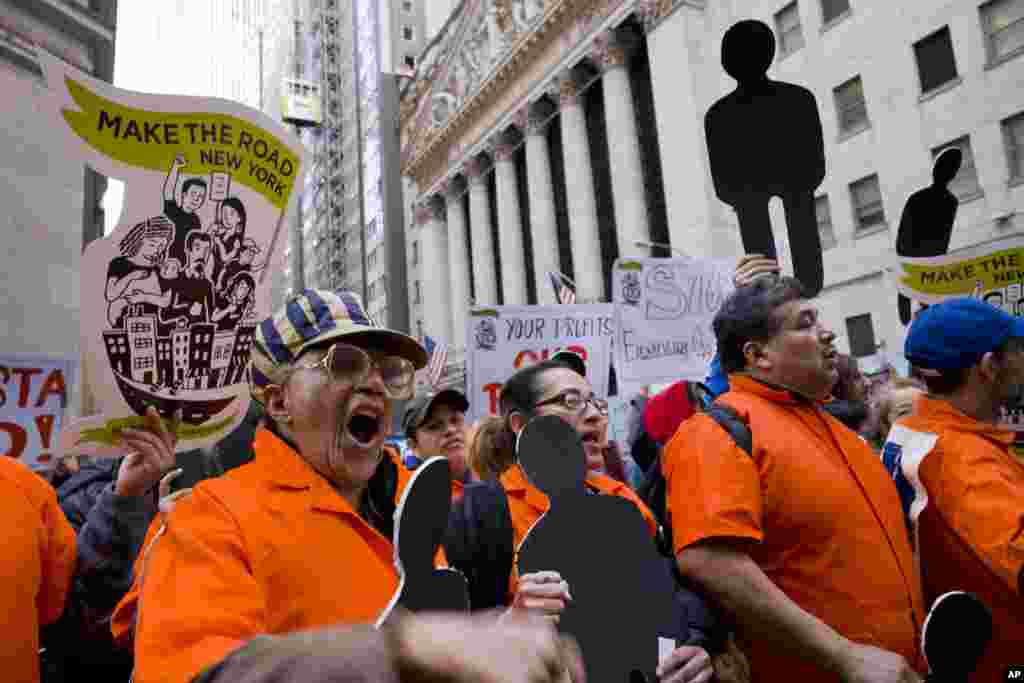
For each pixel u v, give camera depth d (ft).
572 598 4.66
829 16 57.93
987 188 46.68
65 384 8.29
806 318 6.40
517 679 0.99
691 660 5.14
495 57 108.58
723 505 5.29
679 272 12.91
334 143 203.72
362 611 4.19
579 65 92.07
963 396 6.77
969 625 4.27
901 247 13.83
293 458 4.63
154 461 5.87
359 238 173.99
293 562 4.11
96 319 5.77
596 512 4.94
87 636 6.15
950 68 49.24
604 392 17.28
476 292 116.06
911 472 6.49
